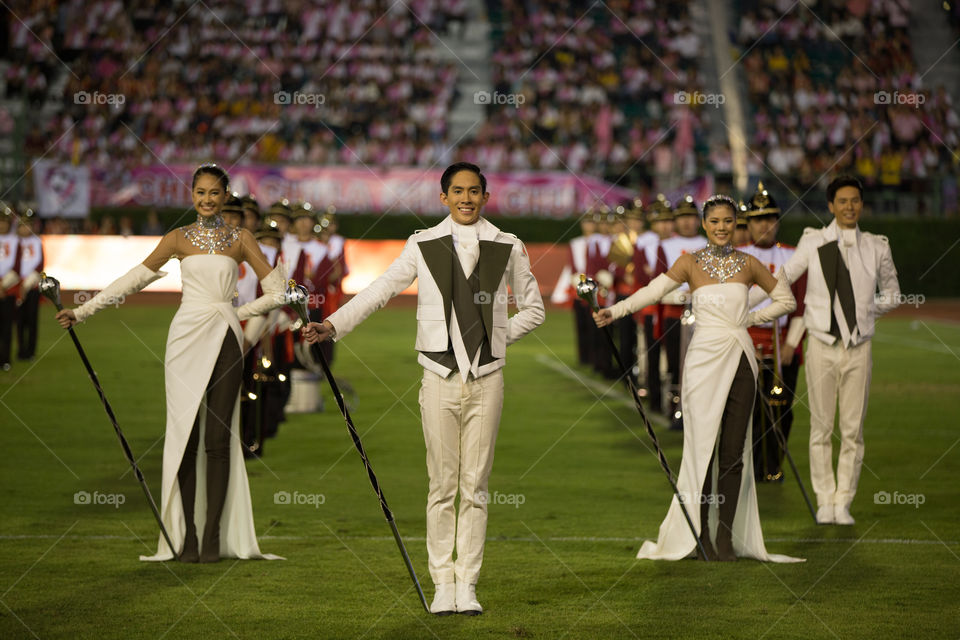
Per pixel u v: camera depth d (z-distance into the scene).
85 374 43.44
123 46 96.31
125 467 26.56
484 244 16.36
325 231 37.88
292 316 32.03
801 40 103.19
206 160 87.06
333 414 35.66
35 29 96.88
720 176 86.00
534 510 22.81
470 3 106.69
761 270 19.83
